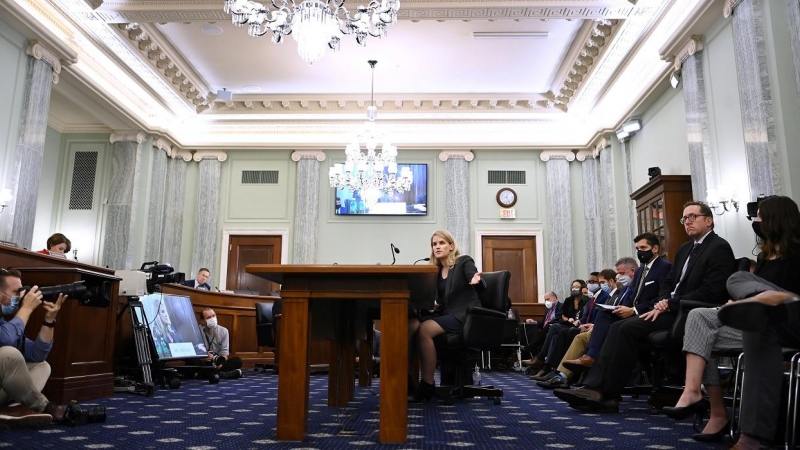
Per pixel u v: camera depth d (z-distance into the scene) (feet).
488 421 9.00
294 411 7.07
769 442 6.16
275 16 16.29
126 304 14.84
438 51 25.95
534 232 32.01
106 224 29.09
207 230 32.04
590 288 23.31
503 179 32.71
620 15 21.06
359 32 16.47
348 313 11.25
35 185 21.04
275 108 31.45
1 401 8.15
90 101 26.55
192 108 30.78
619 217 28.43
